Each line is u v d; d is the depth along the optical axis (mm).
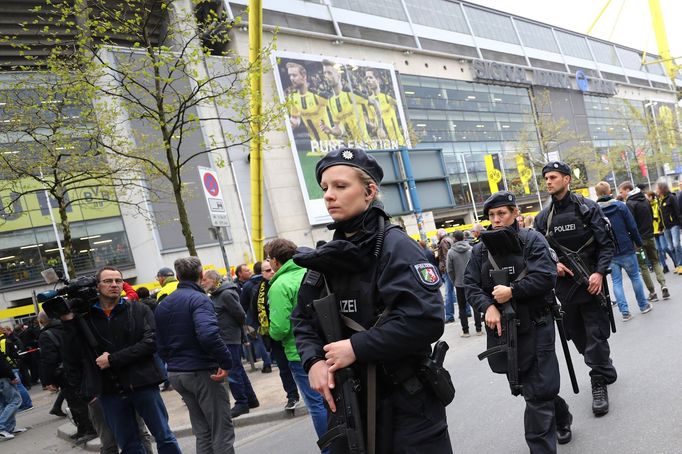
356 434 1660
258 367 10039
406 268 1683
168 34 8211
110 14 7941
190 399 4082
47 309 3834
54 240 27359
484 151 47781
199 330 3852
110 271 3977
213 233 7797
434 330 1646
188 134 8688
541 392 2975
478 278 3352
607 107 66688
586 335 4086
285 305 4031
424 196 41594
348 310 1768
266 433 5492
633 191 8281
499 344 3148
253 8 8195
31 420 9594
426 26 46938
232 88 8719
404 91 42688
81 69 8086
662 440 3246
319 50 37875
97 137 8641
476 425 4191
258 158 9102
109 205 28703
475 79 49156
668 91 83125
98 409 4348
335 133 35688
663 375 4422
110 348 3873
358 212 1810
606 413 3859
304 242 32938
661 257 10797
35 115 8898
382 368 1744
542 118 49188
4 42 8711
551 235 4152
